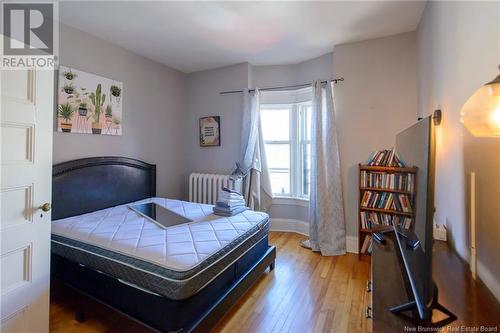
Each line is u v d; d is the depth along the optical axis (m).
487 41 1.09
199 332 1.50
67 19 2.43
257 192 3.59
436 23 1.90
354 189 2.99
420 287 0.98
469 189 1.28
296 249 3.12
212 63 3.67
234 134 3.77
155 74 3.55
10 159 1.38
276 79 3.74
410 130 1.36
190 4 2.22
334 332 1.67
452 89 1.54
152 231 1.98
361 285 2.25
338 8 2.27
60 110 2.47
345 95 3.01
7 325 1.37
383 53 2.83
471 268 1.20
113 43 2.97
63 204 2.46
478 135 0.85
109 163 2.88
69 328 1.69
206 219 2.37
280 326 1.73
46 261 1.57
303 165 3.75
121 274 1.60
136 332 1.53
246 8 2.28
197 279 1.50
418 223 1.10
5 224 1.36
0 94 1.32
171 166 3.84
